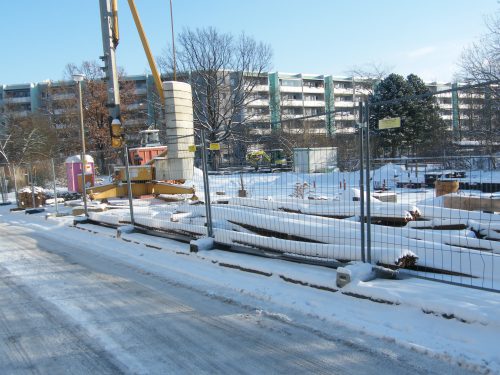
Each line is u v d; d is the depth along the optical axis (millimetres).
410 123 31406
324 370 3396
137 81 70250
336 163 9180
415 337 3756
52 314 4949
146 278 6324
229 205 9352
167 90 14719
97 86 47062
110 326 4516
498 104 24219
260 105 70125
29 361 3789
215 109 44312
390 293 4414
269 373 3396
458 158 7500
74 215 13219
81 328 4488
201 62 44875
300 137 38281
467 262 5031
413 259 5180
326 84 82500
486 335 3588
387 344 3748
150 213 10188
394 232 6414
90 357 3812
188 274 6344
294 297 4973
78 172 16953
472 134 21672
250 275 5938
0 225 13305
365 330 4012
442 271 5117
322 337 3990
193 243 7156
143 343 4059
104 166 37406
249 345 3916
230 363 3592
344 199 9664
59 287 6039
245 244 6715
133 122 53000
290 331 4168
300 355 3670
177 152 14852
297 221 6828
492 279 4773
